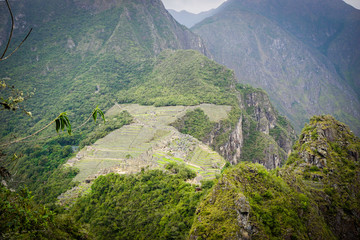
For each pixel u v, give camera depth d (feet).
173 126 563.89
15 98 78.28
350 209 216.13
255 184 170.60
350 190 228.02
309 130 279.28
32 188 440.86
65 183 385.50
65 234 141.90
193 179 292.40
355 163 248.32
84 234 164.96
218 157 380.37
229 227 140.46
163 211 247.50
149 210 261.24
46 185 395.34
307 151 257.75
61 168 444.14
